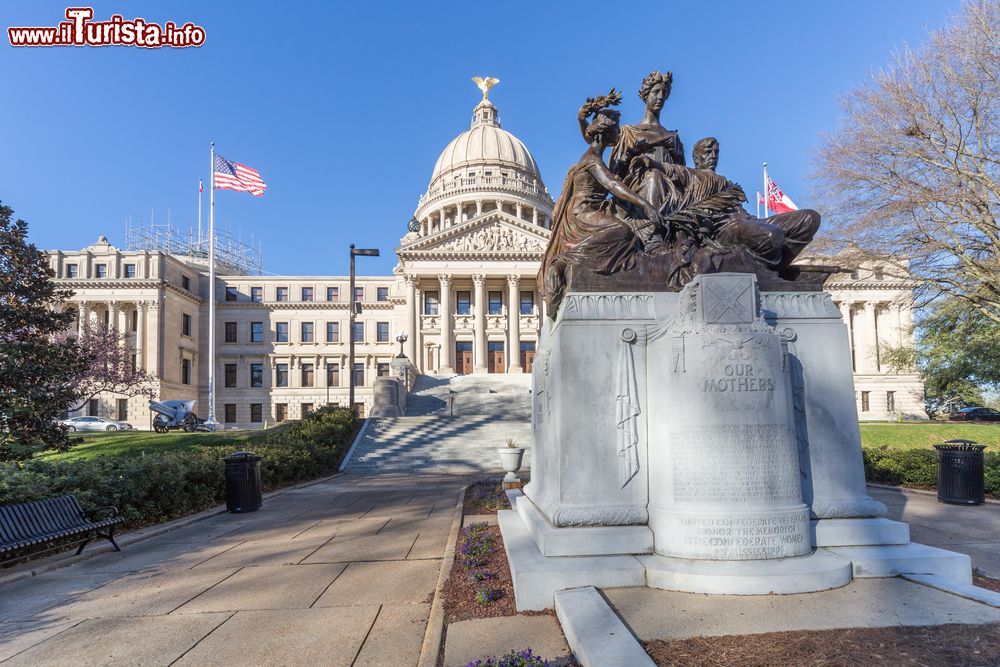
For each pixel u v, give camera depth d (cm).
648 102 739
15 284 1156
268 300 7638
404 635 480
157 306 6431
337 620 520
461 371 6044
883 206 1912
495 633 434
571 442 544
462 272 6016
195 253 8281
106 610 564
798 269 625
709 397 512
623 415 546
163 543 886
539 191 8962
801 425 570
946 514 928
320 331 7538
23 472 921
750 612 423
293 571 695
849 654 355
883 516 574
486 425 2791
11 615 555
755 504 503
